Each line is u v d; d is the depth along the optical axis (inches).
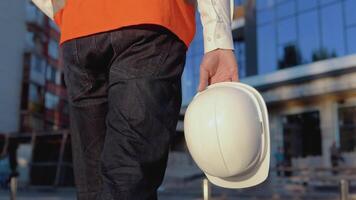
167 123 47.9
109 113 49.0
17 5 1549.0
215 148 49.2
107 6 49.3
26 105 1539.1
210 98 50.8
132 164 46.1
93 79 53.1
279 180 651.5
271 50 1301.7
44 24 1686.8
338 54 1165.7
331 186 662.5
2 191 847.1
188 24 52.0
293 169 614.5
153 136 46.9
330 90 1136.2
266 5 1327.5
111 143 47.6
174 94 49.5
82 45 50.9
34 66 1596.9
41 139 935.0
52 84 1755.7
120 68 48.2
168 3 49.1
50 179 906.1
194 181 845.2
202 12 52.7
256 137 50.1
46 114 1685.5
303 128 1228.5
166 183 830.5
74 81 54.1
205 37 52.6
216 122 49.3
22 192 817.5
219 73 53.8
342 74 1117.1
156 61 48.0
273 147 1263.5
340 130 1157.1
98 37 49.5
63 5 56.9
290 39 1263.5
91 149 55.0
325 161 1159.6
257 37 1336.1
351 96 1143.0
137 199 46.1
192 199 634.8
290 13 1269.7
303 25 1240.8
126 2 48.4
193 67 1428.4
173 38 49.4
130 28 47.9
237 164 49.7
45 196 703.7
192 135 51.0
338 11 1171.9
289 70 1215.6
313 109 1214.9
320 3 1210.0
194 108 51.7
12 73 1515.7
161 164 48.4
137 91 47.0
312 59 1212.5
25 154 1015.0
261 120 51.5
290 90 1219.2
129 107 46.9
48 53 1723.7
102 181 49.9
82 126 55.1
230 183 53.9
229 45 52.1
